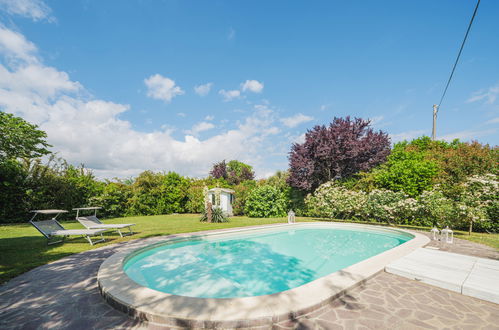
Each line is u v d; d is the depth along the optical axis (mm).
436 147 19438
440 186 11055
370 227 10344
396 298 3301
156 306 2756
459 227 10180
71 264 4941
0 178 11883
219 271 5543
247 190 18484
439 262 4738
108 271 4082
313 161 15211
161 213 18312
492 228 9305
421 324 2615
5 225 11242
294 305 2805
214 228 9961
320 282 3598
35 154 15180
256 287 4691
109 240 7500
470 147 14078
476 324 2631
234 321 2477
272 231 10164
